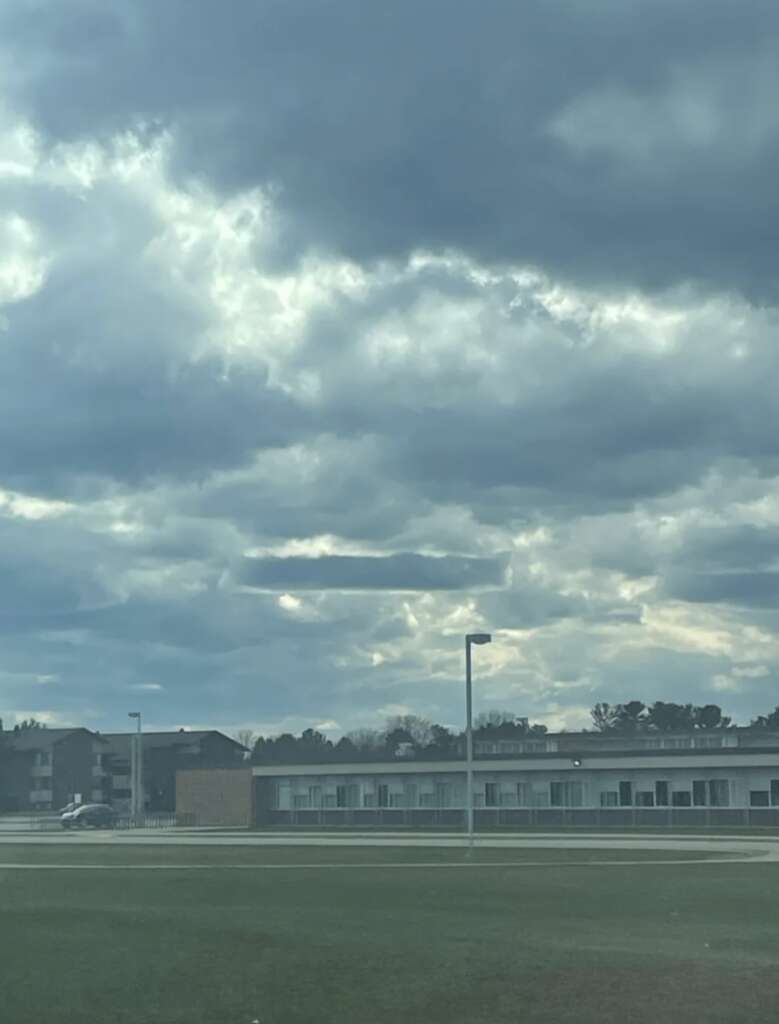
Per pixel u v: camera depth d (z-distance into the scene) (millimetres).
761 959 18344
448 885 32219
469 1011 14883
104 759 156250
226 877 34875
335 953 18625
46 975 16781
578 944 19891
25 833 78938
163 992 15758
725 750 79312
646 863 41219
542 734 134250
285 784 92688
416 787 88312
